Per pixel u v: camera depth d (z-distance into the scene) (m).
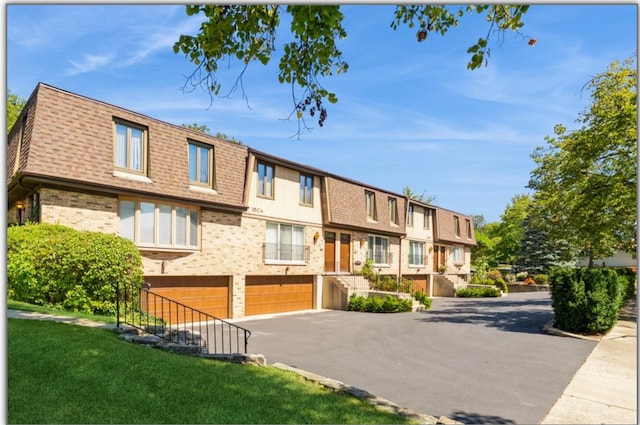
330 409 5.64
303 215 21.50
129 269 12.09
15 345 6.54
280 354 10.16
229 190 17.27
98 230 13.06
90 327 8.56
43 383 5.36
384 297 21.52
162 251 14.83
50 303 11.34
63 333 7.62
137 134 14.55
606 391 7.36
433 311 20.69
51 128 12.19
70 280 11.32
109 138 13.48
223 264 17.09
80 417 4.64
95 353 6.72
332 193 23.16
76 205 12.63
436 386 7.61
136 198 14.15
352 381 7.91
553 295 13.73
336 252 23.91
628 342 11.79
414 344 11.61
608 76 17.25
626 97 16.12
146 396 5.41
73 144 12.55
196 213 16.28
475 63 6.54
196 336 9.78
